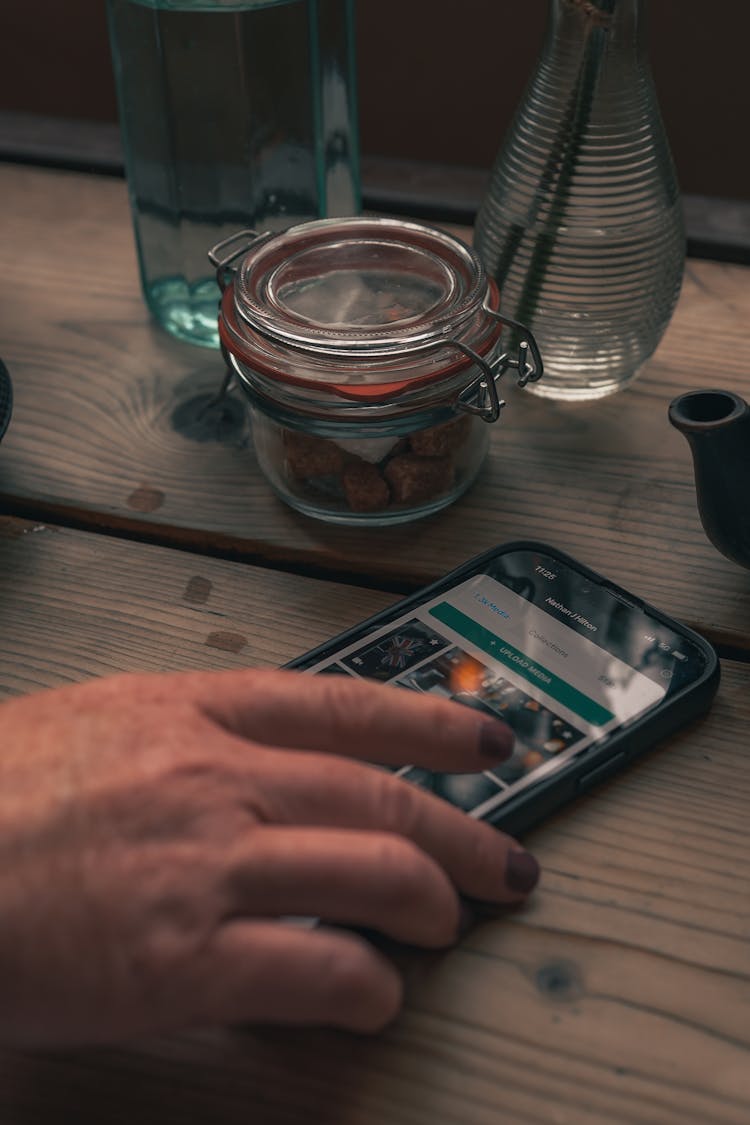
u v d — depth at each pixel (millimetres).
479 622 507
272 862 353
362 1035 380
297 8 630
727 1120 356
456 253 565
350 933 367
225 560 572
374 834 370
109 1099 369
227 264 583
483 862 394
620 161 573
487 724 416
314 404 532
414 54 1372
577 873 426
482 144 1416
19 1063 377
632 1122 357
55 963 339
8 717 401
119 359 697
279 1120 362
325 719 406
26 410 661
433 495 573
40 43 1492
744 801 449
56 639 526
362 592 548
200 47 628
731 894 418
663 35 1280
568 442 627
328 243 579
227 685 412
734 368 670
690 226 786
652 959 399
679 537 568
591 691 473
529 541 546
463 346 520
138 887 345
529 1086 367
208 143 658
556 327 614
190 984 338
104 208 833
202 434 642
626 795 453
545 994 390
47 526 592
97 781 368
